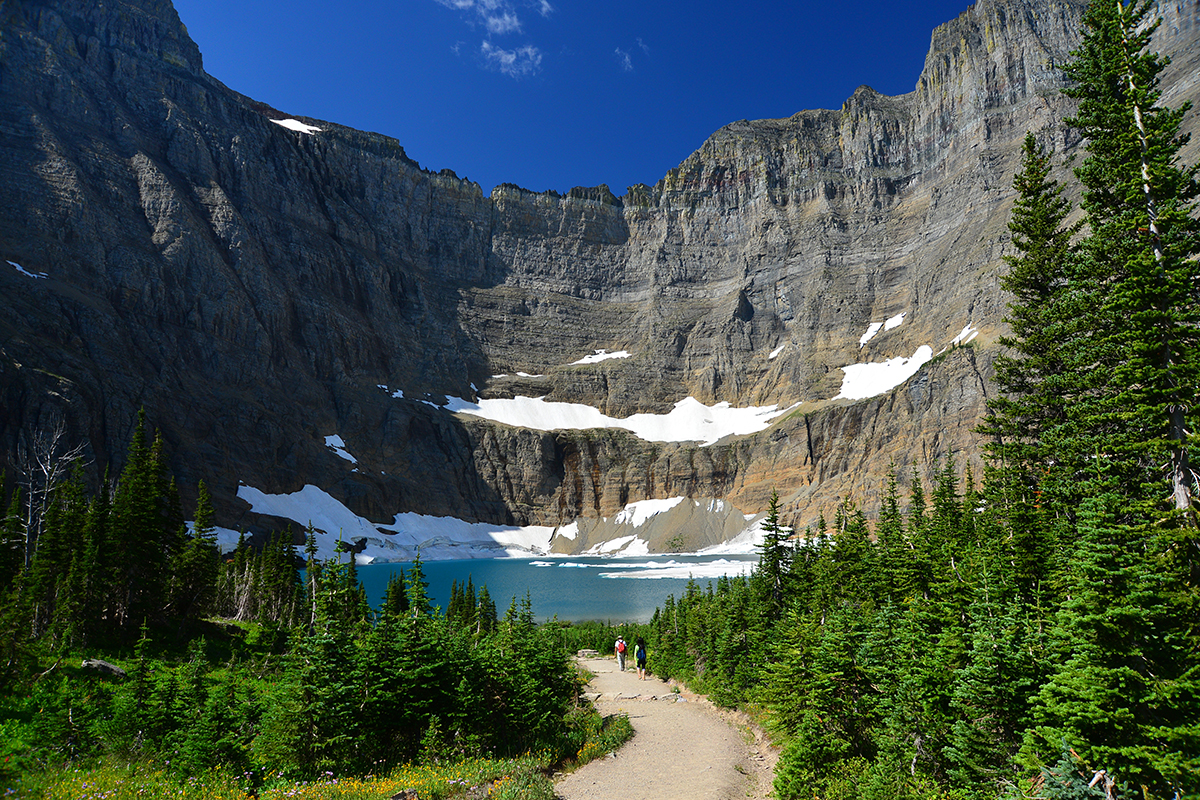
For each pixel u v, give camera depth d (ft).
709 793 70.03
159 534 153.38
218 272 604.90
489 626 186.19
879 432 596.29
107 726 68.95
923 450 527.81
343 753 72.02
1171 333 73.46
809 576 130.72
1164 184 78.59
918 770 61.87
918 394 567.18
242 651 155.33
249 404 577.02
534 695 90.58
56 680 92.53
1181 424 72.33
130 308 531.50
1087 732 46.57
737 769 80.28
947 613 74.54
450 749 77.00
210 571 169.37
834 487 604.49
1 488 169.99
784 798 67.26
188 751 63.93
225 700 73.82
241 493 522.06
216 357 578.25
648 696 134.62
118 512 150.92
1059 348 110.11
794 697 74.90
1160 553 65.57
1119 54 87.15
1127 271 85.05
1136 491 77.71
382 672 78.59
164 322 553.23
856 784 63.82
